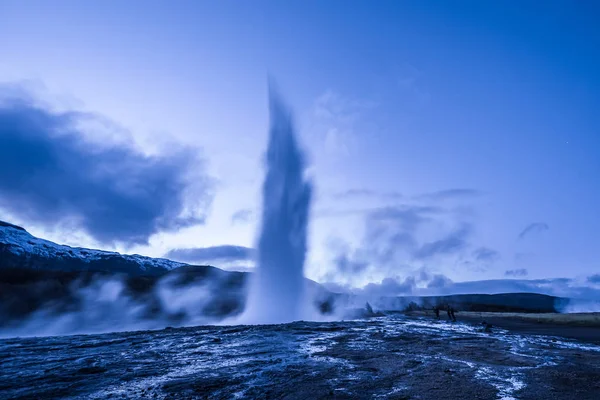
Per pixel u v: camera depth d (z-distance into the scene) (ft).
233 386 30.22
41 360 42.93
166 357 44.14
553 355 44.14
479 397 26.25
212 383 31.07
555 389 28.27
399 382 30.99
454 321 110.01
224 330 71.31
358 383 30.78
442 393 27.37
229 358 43.21
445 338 61.82
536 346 52.37
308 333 67.31
